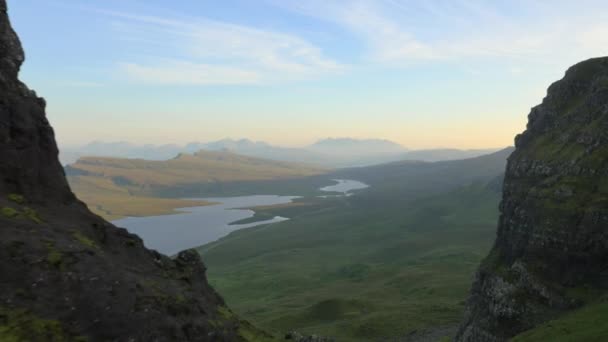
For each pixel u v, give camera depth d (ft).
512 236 323.57
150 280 139.03
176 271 167.73
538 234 285.02
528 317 261.03
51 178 148.87
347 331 405.80
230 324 156.97
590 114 323.57
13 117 141.69
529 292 270.67
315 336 193.98
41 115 155.33
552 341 204.74
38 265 109.81
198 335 131.95
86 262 118.83
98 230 146.10
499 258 330.95
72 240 126.82
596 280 243.81
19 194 134.72
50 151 153.48
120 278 121.80
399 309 468.34
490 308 294.66
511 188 358.64
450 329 391.24
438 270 652.07
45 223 128.88
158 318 120.26
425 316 436.35
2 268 105.19
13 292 102.58
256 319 477.77
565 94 373.81
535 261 279.90
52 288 107.76
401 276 633.20
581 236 257.55
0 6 153.38
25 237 115.85
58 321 102.68
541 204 298.35
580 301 239.50
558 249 269.03
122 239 153.79
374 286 611.47
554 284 260.83
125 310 114.42
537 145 361.92
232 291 638.53
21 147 140.56
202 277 181.57
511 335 267.39
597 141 296.30
